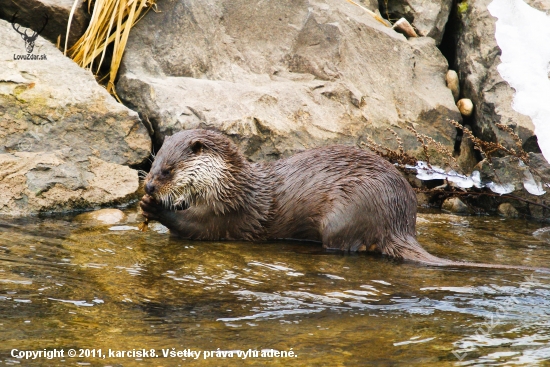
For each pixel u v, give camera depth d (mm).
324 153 19844
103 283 15336
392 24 29500
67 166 21938
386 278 16500
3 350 11938
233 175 19625
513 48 23484
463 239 20594
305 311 14266
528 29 23750
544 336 13266
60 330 12852
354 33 26766
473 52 27578
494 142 25484
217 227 19734
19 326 12914
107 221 20531
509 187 23906
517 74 23078
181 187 19328
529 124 24859
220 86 24703
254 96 24375
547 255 19203
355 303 14773
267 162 21922
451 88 27453
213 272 16484
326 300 14906
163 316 13734
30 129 22250
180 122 23422
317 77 25938
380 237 18688
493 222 23016
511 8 24031
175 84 24750
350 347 12625
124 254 17562
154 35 25984
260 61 26031
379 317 14055
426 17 28781
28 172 21172
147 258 17344
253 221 19797
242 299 14812
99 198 21891
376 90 26109
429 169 23953
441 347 12703
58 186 21328
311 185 19469
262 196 19844
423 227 21688
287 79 25844
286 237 19984
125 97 24875
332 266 17359
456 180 23859
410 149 25312
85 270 16094
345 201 18891
